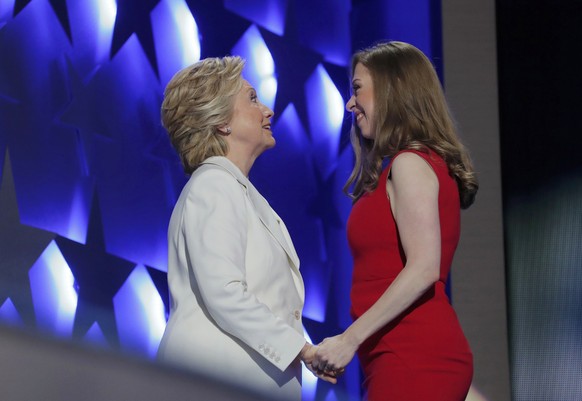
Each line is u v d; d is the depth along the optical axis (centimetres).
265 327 426
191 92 487
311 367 458
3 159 831
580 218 945
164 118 498
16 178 834
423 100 495
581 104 944
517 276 955
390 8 952
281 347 429
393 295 448
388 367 464
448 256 479
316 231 934
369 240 482
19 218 833
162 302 871
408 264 453
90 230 854
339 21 943
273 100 923
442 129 496
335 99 941
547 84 948
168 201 880
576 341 947
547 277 951
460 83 973
